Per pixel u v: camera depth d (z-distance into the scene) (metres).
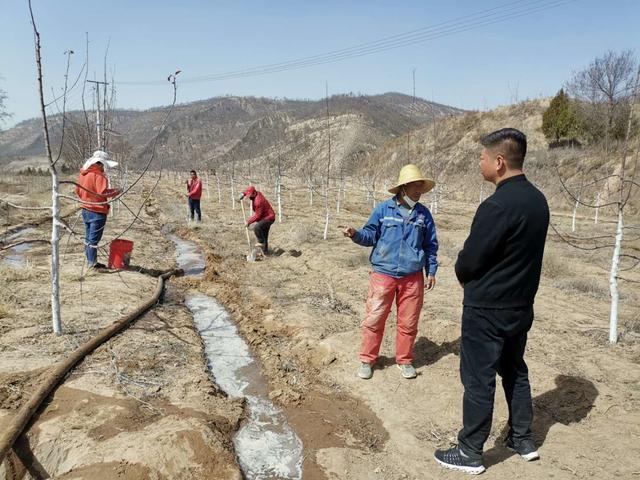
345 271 9.43
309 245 12.31
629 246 14.70
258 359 5.96
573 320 7.06
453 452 3.70
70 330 5.82
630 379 4.91
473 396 3.47
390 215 4.78
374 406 4.67
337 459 3.90
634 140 24.95
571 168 28.77
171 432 3.80
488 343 3.39
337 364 5.50
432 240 4.90
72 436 3.78
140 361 5.23
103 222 8.84
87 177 8.57
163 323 6.66
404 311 4.97
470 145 40.25
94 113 12.55
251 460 3.95
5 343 5.32
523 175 3.33
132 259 10.55
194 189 16.41
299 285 8.81
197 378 5.01
